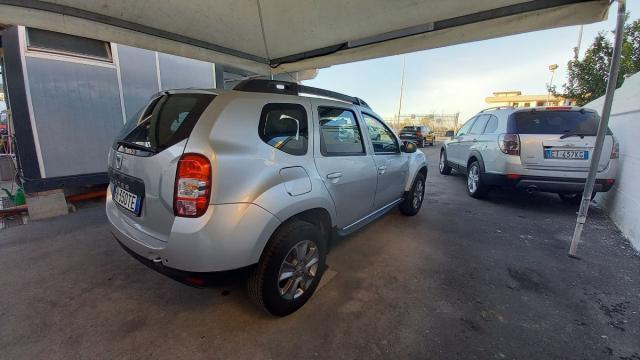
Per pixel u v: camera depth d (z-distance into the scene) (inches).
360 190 111.1
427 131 810.8
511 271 112.4
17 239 135.0
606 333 80.4
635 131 155.0
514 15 123.6
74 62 175.2
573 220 170.6
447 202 205.9
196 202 64.1
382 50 170.9
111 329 78.5
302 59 191.8
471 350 73.7
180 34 157.1
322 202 89.7
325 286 100.3
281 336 77.0
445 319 84.7
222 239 65.6
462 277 107.6
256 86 82.5
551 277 108.5
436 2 122.8
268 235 73.0
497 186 187.6
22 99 159.9
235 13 135.6
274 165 75.9
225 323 81.4
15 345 72.3
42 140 167.6
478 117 235.3
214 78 249.6
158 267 70.4
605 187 164.6
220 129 68.2
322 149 94.3
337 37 162.7
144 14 133.3
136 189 75.7
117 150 85.9
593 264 118.6
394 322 83.2
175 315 84.4
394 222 163.6
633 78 167.5
